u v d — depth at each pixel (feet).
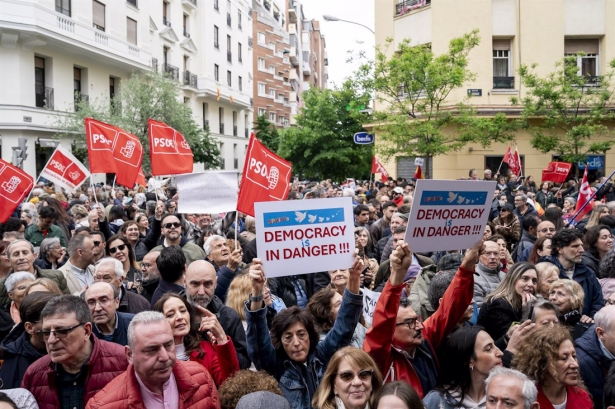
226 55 173.27
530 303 15.93
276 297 19.93
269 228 14.97
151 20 130.52
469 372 13.19
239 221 36.81
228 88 172.65
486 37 77.66
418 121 68.54
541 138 72.33
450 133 76.59
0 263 21.80
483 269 21.86
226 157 177.58
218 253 23.59
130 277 25.54
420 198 14.03
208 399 12.24
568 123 71.92
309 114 122.72
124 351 13.41
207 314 14.89
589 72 80.23
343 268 15.29
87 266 22.59
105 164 34.09
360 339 16.63
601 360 14.62
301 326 14.17
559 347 12.71
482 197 14.92
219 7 167.12
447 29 78.33
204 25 156.46
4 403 10.71
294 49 282.77
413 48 69.72
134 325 11.37
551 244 22.88
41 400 12.65
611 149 78.28
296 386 13.91
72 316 12.51
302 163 124.06
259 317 14.05
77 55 103.65
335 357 12.28
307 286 23.21
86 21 102.17
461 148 72.64
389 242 27.76
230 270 20.22
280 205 15.02
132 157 35.40
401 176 87.04
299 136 121.80
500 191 48.80
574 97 69.97
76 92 102.12
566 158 71.20
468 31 77.71
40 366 12.92
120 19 113.19
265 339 14.05
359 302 14.64
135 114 101.35
